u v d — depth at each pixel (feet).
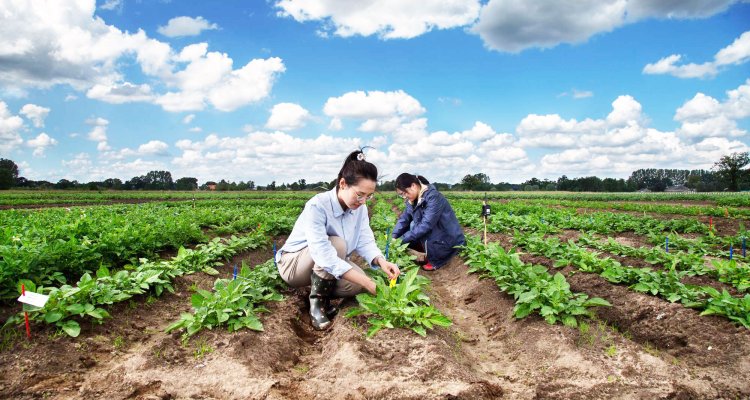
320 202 14.58
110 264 21.54
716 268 20.26
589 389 10.65
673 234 34.58
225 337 13.02
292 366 12.62
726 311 14.48
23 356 11.61
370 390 10.32
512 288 17.48
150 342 13.91
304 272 15.80
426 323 13.47
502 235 34.94
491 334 15.78
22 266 16.19
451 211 25.75
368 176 13.38
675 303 16.15
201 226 39.11
